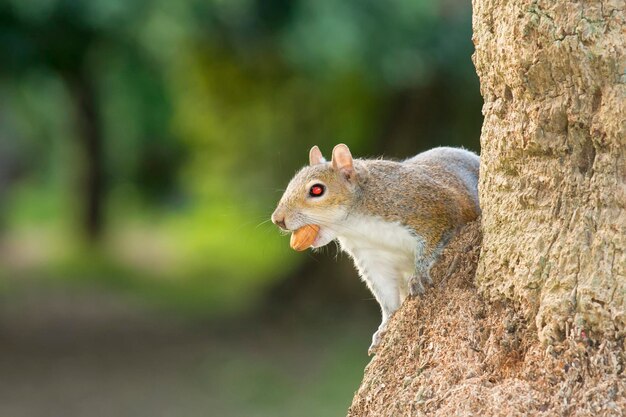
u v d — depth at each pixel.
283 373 16.92
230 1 15.23
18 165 42.50
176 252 35.97
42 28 14.98
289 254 24.02
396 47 15.08
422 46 16.16
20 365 17.94
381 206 5.68
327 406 14.80
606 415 4.08
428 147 20.05
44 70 16.48
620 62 4.13
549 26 4.28
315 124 23.36
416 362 5.00
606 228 4.22
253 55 20.67
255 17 15.49
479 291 4.85
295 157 23.81
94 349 19.34
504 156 4.70
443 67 16.98
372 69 15.51
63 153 40.28
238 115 25.78
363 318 20.70
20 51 15.23
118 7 14.26
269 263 28.91
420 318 5.13
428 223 5.61
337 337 19.50
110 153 38.81
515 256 4.60
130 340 20.20
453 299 4.98
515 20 4.43
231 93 24.62
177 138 36.06
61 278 29.67
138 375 17.14
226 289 26.89
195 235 40.62
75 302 25.23
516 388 4.34
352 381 16.14
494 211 4.79
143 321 22.33
